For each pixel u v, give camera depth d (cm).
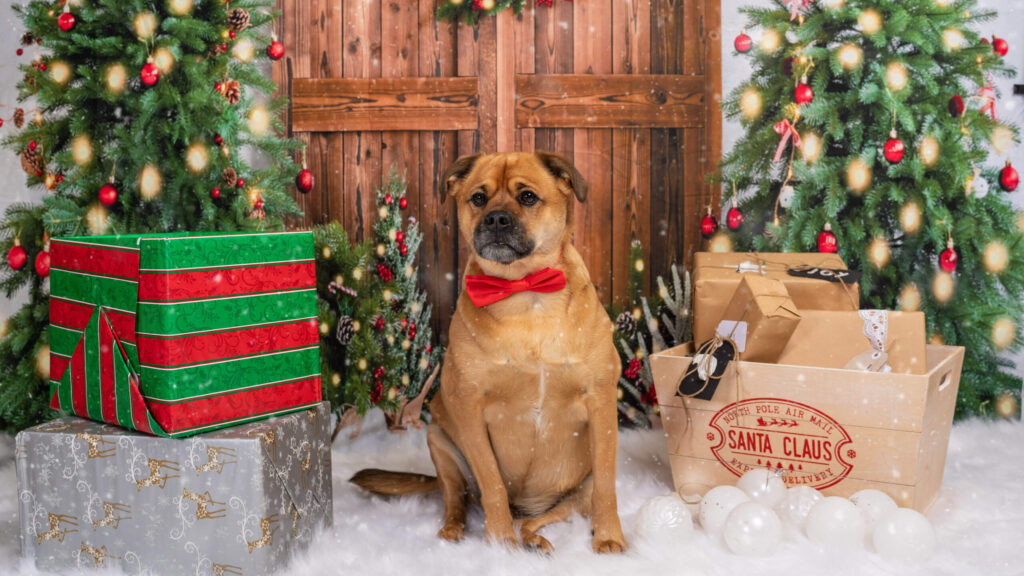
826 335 237
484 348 209
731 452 237
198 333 185
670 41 377
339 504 245
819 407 221
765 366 227
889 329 232
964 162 295
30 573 193
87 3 288
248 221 298
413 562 198
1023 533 207
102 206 285
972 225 301
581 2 374
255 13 331
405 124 379
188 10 293
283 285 205
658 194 380
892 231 323
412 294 354
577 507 233
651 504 210
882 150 314
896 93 299
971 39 312
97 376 196
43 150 290
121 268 189
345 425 319
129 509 188
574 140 379
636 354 320
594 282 382
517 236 204
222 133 296
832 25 318
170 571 186
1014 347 322
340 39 379
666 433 246
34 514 195
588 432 227
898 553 191
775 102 331
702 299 255
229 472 182
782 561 193
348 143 382
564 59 377
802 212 309
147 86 289
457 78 376
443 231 383
